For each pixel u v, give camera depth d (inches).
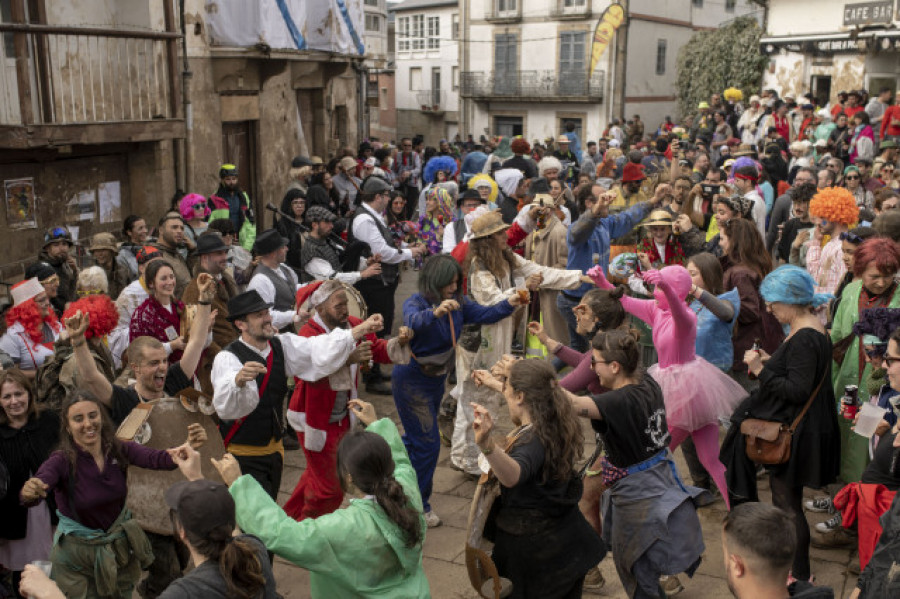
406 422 207.0
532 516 137.9
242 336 177.8
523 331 344.2
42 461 171.8
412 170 692.7
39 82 355.9
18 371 169.6
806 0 947.3
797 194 330.3
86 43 383.9
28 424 171.5
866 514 153.6
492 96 1685.5
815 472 172.4
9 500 169.9
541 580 138.9
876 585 119.0
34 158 363.9
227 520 110.8
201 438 157.4
